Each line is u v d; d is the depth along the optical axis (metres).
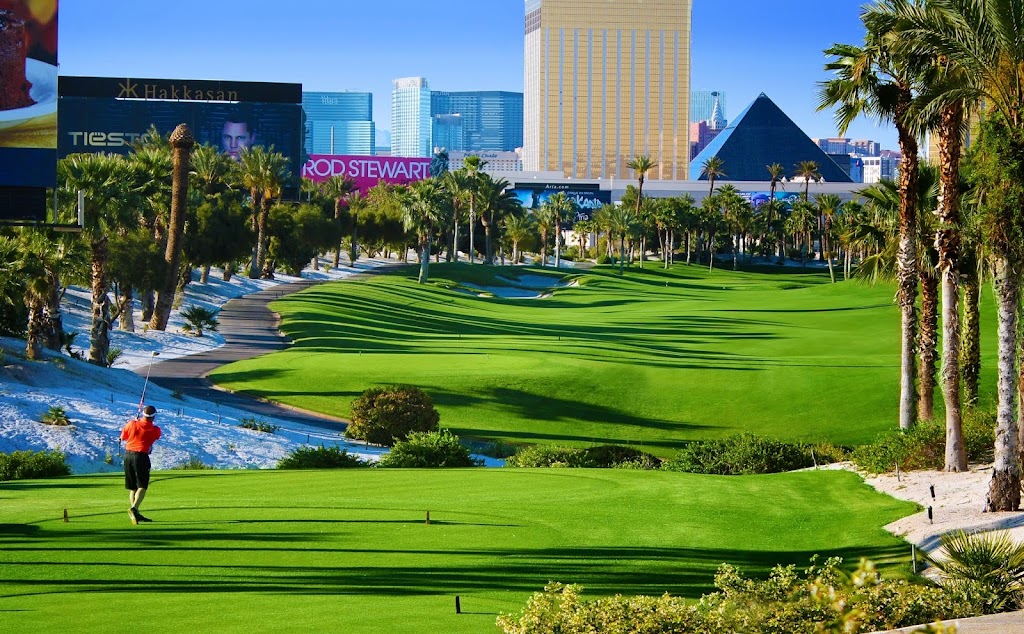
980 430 30.97
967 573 13.73
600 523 22.48
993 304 101.62
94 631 12.81
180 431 42.31
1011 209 23.33
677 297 147.62
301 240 146.75
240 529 20.09
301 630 13.00
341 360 71.75
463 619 13.70
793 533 22.39
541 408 59.38
